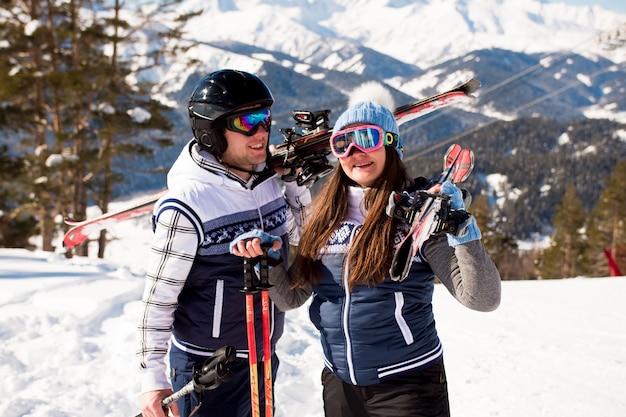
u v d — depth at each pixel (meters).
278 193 2.09
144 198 2.68
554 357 4.34
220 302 1.88
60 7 15.70
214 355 1.70
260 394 2.00
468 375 3.94
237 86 1.86
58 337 4.10
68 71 15.04
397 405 1.78
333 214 1.83
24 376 3.44
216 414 1.93
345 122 1.80
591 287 7.36
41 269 6.68
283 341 4.43
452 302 6.51
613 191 38.62
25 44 15.26
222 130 1.87
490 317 5.77
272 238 1.70
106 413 3.06
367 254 1.72
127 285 5.59
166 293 1.83
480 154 163.25
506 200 122.94
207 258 1.86
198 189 1.84
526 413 3.26
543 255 45.25
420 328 1.80
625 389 3.61
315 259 1.86
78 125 16.38
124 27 16.52
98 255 16.98
